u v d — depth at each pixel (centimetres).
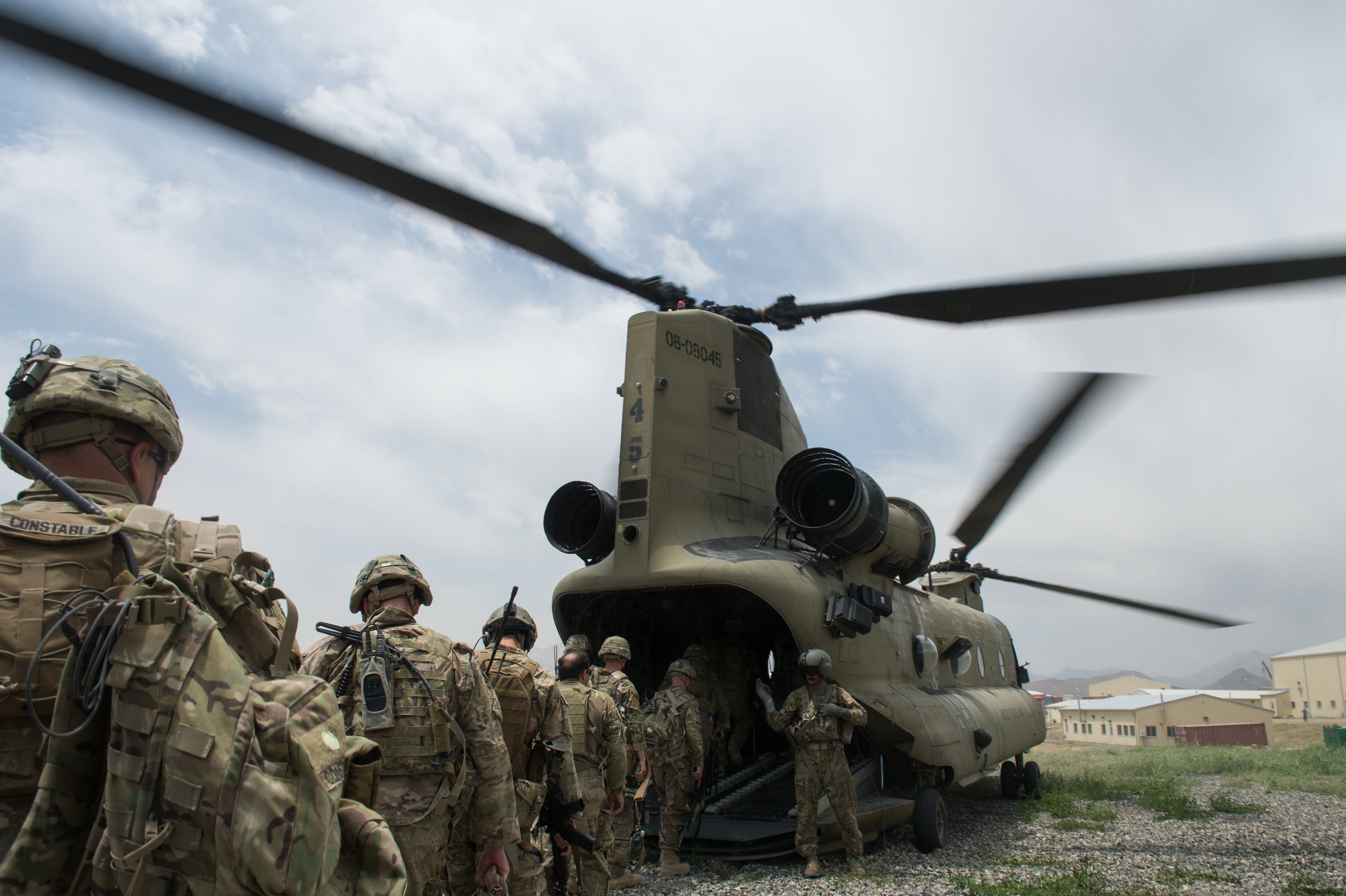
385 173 344
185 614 158
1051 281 450
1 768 159
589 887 481
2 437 166
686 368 743
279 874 147
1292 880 598
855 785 683
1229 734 3950
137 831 148
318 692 171
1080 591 1109
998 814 969
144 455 206
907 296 534
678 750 648
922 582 1272
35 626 159
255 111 279
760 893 577
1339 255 365
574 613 769
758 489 791
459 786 312
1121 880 609
